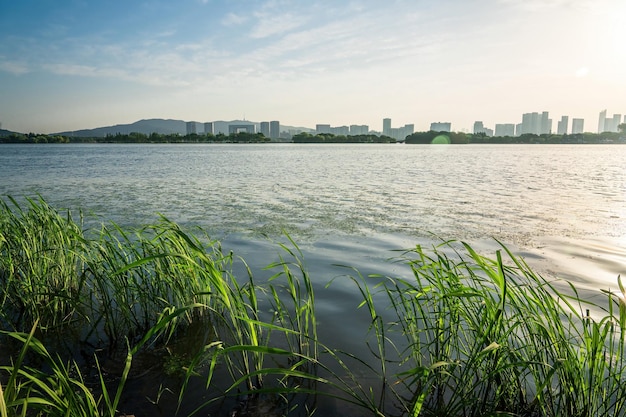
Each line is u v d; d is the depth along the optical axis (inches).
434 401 121.3
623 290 94.5
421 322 171.6
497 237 339.6
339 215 441.4
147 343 157.6
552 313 110.0
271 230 366.0
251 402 120.6
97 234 308.3
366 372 137.5
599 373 100.7
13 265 185.0
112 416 87.1
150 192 621.0
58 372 93.0
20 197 548.1
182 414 114.2
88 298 193.3
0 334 161.8
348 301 201.8
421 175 948.6
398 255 287.1
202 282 176.1
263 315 183.5
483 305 121.2
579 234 348.8
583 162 1578.5
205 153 2439.7
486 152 2805.1
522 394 116.1
